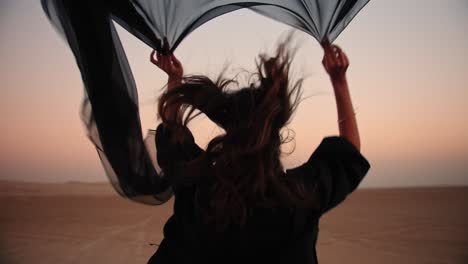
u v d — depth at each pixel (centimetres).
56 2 165
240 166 102
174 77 172
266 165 103
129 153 137
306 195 104
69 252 834
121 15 181
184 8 194
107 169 140
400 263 769
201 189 112
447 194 2580
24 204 1972
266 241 105
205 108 113
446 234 1095
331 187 108
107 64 154
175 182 118
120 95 149
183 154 122
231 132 106
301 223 106
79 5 162
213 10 199
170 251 116
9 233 1098
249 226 106
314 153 119
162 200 139
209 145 109
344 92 141
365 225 1249
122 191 138
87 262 753
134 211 1597
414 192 2784
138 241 953
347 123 137
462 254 851
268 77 114
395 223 1301
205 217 107
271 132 108
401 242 968
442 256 840
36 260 775
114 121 142
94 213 1542
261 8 203
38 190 2664
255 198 104
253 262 106
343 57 144
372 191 2967
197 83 117
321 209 106
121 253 821
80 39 158
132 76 164
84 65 153
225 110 112
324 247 907
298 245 106
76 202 2048
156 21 188
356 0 191
